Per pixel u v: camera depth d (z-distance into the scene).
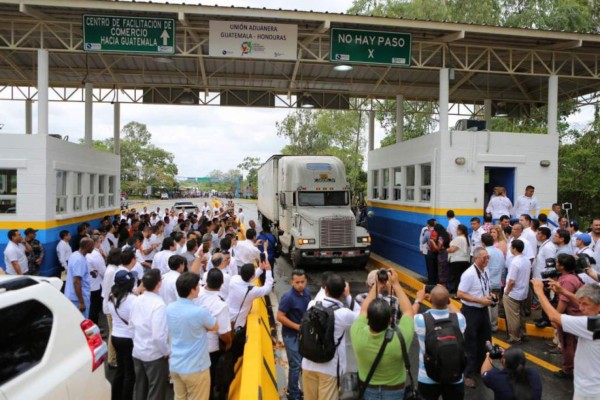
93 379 3.82
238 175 126.75
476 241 10.66
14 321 3.26
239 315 6.16
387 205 17.30
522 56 15.71
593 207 23.16
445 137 12.98
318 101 20.47
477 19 23.72
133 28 12.26
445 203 12.98
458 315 4.56
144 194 83.75
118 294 5.57
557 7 21.89
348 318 4.56
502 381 4.08
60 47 15.75
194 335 4.73
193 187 156.88
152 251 10.81
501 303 9.87
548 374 6.89
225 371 5.49
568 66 16.83
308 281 13.66
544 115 24.06
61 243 10.88
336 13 12.30
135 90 20.09
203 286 6.11
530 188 12.40
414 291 12.52
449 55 14.67
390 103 30.36
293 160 16.25
